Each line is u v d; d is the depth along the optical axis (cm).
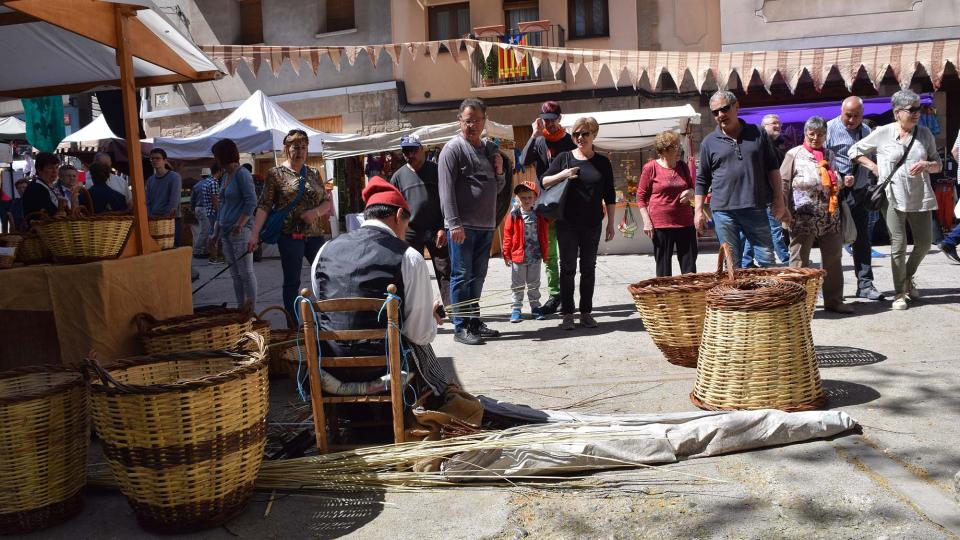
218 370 380
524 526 316
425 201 702
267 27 2055
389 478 358
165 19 520
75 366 372
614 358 587
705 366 447
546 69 1880
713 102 645
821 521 302
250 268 702
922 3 1588
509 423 421
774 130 888
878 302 735
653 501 330
